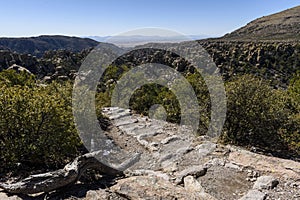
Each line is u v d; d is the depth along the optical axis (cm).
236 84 744
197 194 430
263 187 448
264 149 720
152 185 444
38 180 404
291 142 741
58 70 2597
